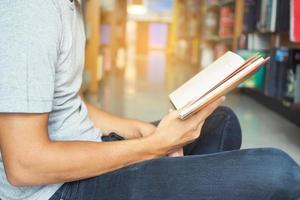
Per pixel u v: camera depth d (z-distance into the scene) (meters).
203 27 6.66
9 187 0.71
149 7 13.05
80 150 0.66
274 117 2.74
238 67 0.69
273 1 2.85
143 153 0.71
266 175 0.61
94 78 3.55
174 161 0.67
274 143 2.03
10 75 0.58
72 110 0.77
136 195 0.66
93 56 3.52
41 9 0.61
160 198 0.65
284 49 2.77
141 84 4.43
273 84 2.95
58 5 0.65
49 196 0.71
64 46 0.68
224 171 0.64
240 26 4.09
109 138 0.90
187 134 0.72
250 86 3.35
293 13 2.25
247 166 0.63
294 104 2.47
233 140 0.93
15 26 0.59
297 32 2.27
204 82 0.74
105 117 1.04
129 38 12.15
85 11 3.38
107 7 4.62
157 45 12.49
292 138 2.15
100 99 3.28
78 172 0.67
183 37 9.34
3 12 0.60
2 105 0.59
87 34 3.30
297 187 0.61
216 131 0.92
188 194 0.64
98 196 0.69
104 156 0.68
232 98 3.61
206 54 5.96
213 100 0.69
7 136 0.61
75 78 0.77
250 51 3.45
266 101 3.17
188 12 8.65
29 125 0.61
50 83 0.62
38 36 0.60
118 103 3.12
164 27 12.25
